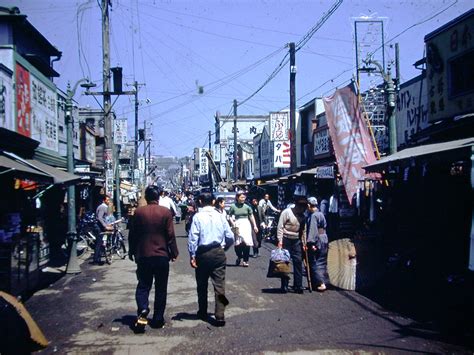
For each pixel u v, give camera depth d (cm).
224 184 4188
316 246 1063
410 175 1259
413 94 1587
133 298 1019
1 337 500
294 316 836
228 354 634
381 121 1792
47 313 886
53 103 1852
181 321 811
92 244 2003
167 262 768
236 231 1470
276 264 1038
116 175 2911
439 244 1115
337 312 860
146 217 765
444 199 1134
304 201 1048
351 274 1071
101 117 4700
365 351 637
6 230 1070
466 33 1223
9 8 1602
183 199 3934
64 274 1371
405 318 808
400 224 1302
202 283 805
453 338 689
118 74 2214
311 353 634
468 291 855
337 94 1512
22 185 1293
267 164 3622
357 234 1148
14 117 1375
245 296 1016
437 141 1268
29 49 1802
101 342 694
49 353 646
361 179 1478
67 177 1283
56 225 1772
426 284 1068
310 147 2664
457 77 1281
